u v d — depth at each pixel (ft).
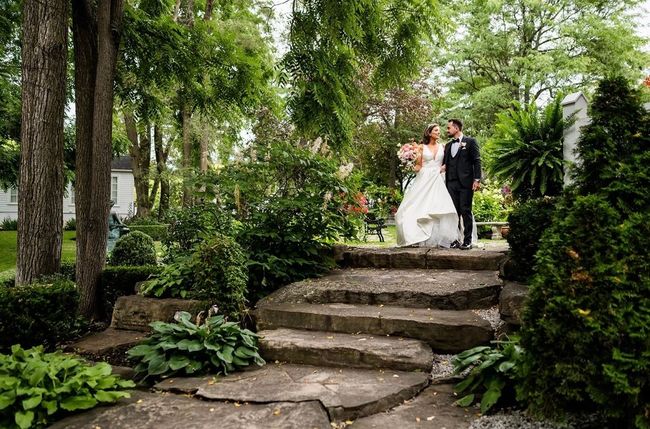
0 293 14.21
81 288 19.27
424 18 21.29
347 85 21.79
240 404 9.99
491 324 13.52
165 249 23.06
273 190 20.35
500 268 17.62
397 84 23.36
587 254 8.53
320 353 12.51
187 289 17.60
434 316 13.94
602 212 8.64
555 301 8.41
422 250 21.57
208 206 20.85
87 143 20.58
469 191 23.02
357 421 9.48
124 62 26.84
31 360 10.11
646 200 8.86
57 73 18.24
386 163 97.96
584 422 8.86
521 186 20.88
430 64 77.92
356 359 12.19
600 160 9.34
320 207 19.26
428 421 9.32
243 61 28.17
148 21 25.53
